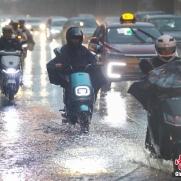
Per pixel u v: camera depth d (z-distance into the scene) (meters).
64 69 23.98
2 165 18.23
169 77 16.08
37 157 19.23
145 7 121.69
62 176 16.94
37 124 25.00
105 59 37.81
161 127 16.19
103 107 29.78
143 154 19.23
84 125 22.61
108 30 40.69
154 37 40.22
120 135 22.61
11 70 32.03
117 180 16.42
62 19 104.12
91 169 17.66
